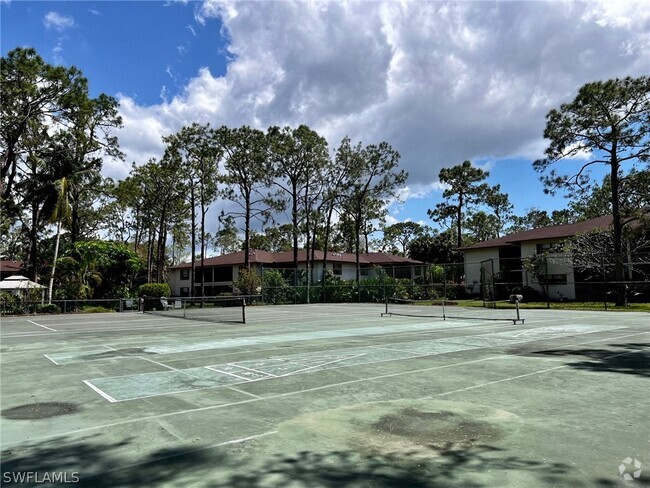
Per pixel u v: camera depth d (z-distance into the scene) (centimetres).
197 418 525
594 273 3469
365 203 4653
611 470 366
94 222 5138
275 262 5644
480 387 671
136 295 4122
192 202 4481
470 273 4675
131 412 554
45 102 3353
